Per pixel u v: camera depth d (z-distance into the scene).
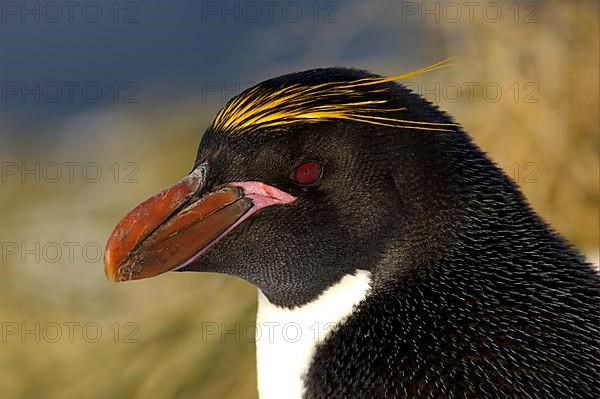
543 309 7.04
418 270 7.09
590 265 7.48
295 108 7.14
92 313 13.76
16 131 21.61
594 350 7.01
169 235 7.31
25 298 14.95
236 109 7.37
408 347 6.95
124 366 12.73
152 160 16.02
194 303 12.64
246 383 11.82
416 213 7.06
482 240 7.15
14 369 13.59
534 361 6.88
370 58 13.27
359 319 7.11
